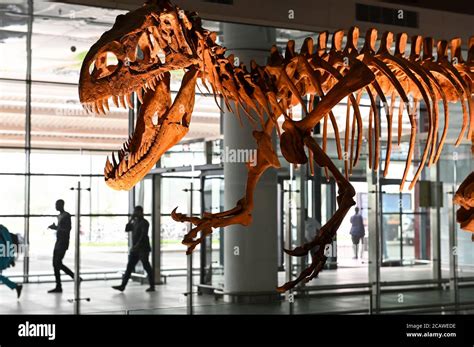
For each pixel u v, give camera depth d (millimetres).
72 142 9766
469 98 6801
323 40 6453
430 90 6410
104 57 5215
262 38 10000
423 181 11852
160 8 5520
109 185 5426
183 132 5672
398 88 6164
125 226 10086
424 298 11617
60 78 9672
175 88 10227
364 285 11102
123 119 10102
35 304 9320
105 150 9969
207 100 10422
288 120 5992
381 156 11617
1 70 9406
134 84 5246
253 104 6141
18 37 9352
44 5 8680
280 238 10555
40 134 9594
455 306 11766
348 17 10070
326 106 5969
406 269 11555
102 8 8719
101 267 9852
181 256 10461
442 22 10812
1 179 9344
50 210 9547
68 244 9562
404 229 11625
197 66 5816
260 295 10383
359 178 11406
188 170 10484
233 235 10391
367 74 6004
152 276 10203
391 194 11617
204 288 10367
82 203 9805
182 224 10516
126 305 9945
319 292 10773
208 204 10484
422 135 11977
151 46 5531
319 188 10844
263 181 10406
